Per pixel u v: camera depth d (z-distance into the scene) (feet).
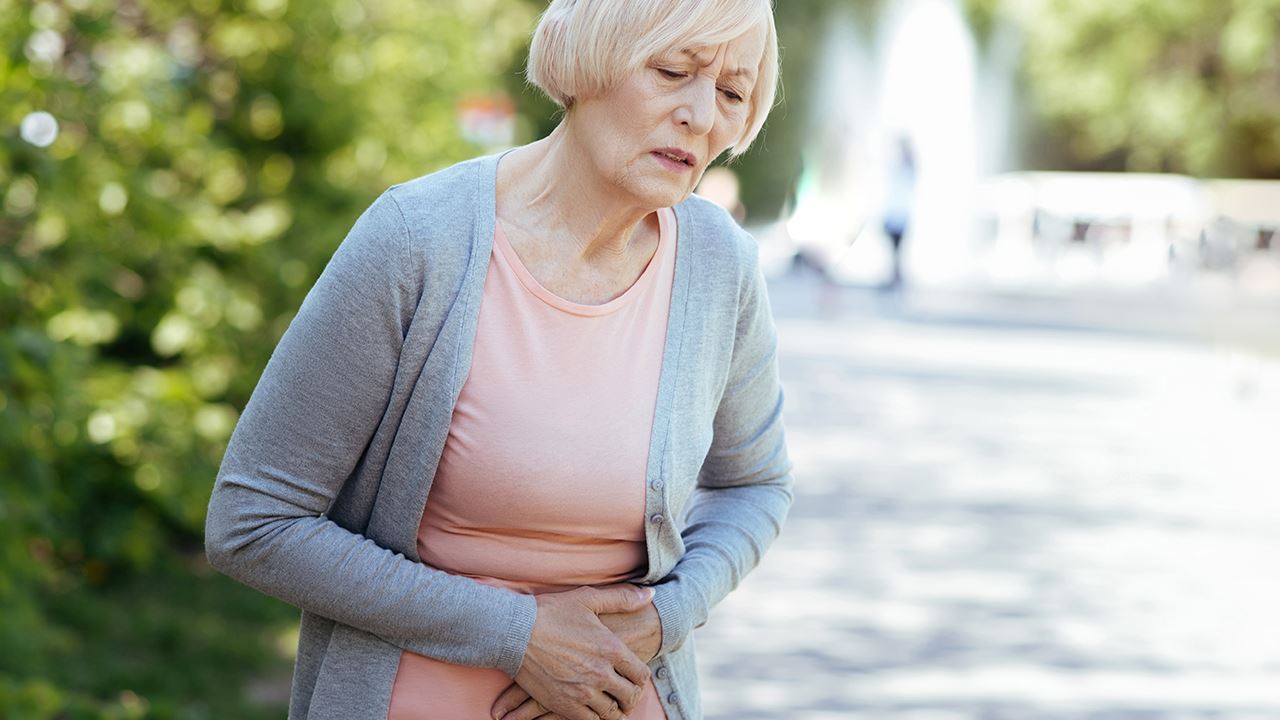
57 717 20.40
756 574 32.55
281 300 32.91
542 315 9.08
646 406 9.27
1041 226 112.88
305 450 8.95
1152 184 111.65
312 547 8.93
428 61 43.37
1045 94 131.54
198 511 27.55
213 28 33.68
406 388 8.96
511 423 8.97
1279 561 34.96
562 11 8.96
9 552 20.03
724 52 8.84
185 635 26.66
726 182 92.27
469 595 9.00
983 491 41.50
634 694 9.29
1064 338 80.48
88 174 24.91
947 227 111.55
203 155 29.84
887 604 30.50
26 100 22.00
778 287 100.22
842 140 94.38
